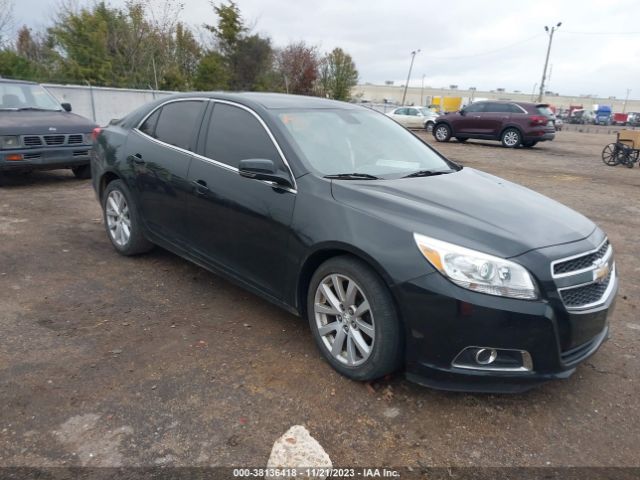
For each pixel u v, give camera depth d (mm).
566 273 2727
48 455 2377
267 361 3242
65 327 3590
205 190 3846
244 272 3676
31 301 3990
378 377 2961
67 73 25344
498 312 2553
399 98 99125
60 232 5832
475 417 2791
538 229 2902
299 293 3301
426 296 2635
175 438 2520
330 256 3125
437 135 21484
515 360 2662
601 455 2549
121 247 4988
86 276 4547
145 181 4488
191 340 3473
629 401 3002
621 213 8133
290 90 38250
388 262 2730
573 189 10250
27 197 7543
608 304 2902
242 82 35844
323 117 3971
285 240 3277
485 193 3398
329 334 3189
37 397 2787
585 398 3012
